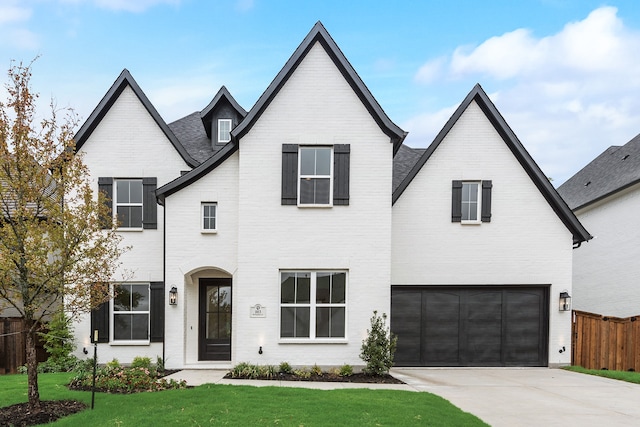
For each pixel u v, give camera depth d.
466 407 7.67
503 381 10.24
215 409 6.77
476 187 12.74
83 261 7.45
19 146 6.60
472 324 12.48
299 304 10.90
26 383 8.93
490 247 12.51
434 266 12.46
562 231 12.55
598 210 17.81
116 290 11.87
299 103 10.99
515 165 12.62
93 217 7.04
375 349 10.22
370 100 10.91
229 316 12.30
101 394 7.87
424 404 7.35
